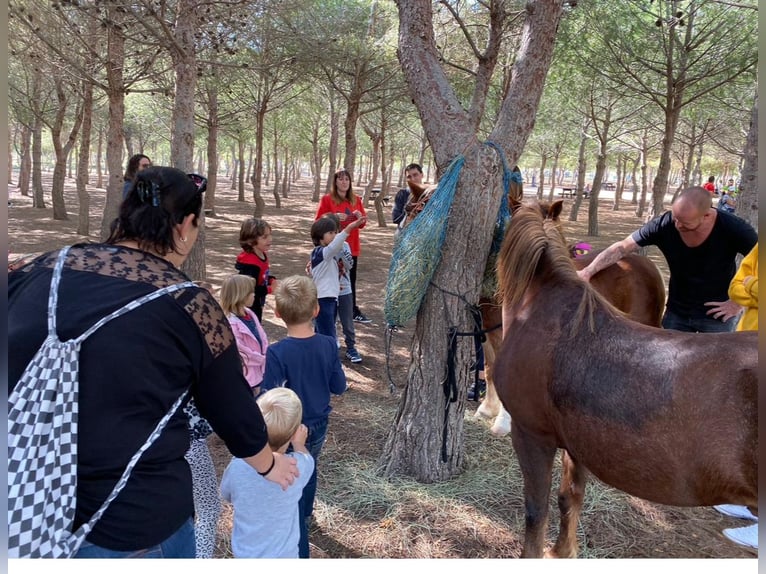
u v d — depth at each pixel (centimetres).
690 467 161
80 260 129
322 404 254
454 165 291
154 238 135
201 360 131
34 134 1698
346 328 511
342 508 290
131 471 124
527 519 230
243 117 1711
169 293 127
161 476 130
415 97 305
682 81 878
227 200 2497
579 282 212
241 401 137
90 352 120
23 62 940
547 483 226
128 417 123
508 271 236
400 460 321
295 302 246
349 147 1243
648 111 1412
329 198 601
